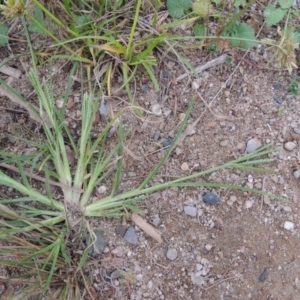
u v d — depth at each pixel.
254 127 0.45
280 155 0.45
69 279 0.41
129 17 0.46
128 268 0.43
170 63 0.46
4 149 0.44
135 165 0.44
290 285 0.43
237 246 0.43
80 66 0.45
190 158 0.44
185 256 0.43
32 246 0.39
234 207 0.44
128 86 0.44
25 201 0.43
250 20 0.47
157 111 0.45
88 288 0.41
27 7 0.42
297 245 0.43
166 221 0.43
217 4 0.46
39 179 0.43
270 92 0.46
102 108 0.45
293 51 0.42
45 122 0.42
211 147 0.45
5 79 0.45
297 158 0.45
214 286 0.43
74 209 0.42
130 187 0.44
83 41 0.45
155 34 0.45
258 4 0.47
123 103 0.45
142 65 0.45
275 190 0.44
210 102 0.45
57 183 0.42
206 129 0.45
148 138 0.45
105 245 0.43
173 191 0.44
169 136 0.45
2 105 0.45
